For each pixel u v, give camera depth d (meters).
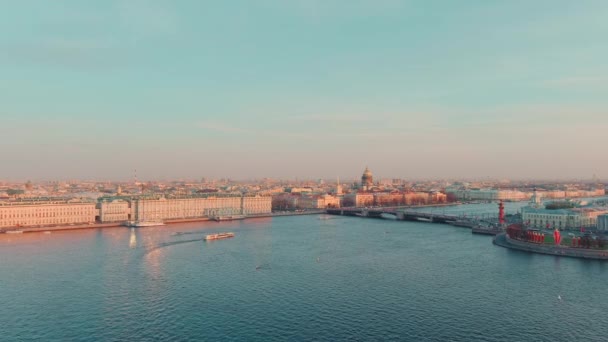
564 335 199.38
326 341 194.00
